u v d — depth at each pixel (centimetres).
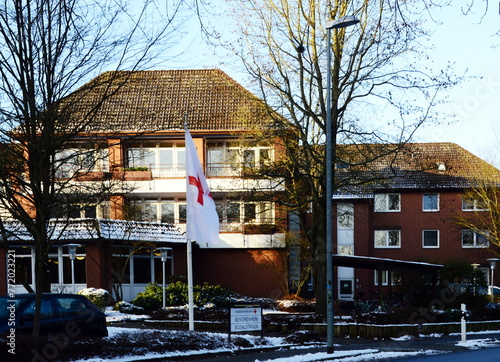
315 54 2448
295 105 2445
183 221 3997
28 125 1188
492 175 4459
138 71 1271
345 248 4603
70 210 1321
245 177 2859
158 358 1430
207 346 1630
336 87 2409
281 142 2931
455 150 4972
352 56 2378
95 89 1323
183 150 4012
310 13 2441
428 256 4650
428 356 1650
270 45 2462
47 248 1259
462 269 3553
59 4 1191
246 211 3894
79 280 3225
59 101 1226
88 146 1348
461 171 4766
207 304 3022
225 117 3997
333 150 2436
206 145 4047
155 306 2945
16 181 1246
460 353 1723
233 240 3962
